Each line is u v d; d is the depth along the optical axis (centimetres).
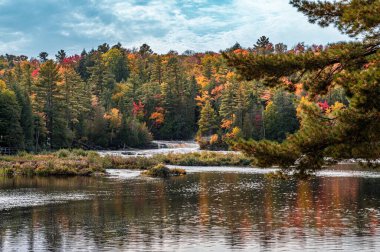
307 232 2005
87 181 4144
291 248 1744
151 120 12212
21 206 2720
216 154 6662
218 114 11812
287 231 2025
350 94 1073
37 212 2519
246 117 10044
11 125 7162
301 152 999
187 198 3047
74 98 9394
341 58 1050
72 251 1717
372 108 962
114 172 5075
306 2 1192
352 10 1028
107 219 2319
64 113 8925
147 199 2998
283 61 1070
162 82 13812
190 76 14238
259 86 11419
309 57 1068
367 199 2908
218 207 2670
